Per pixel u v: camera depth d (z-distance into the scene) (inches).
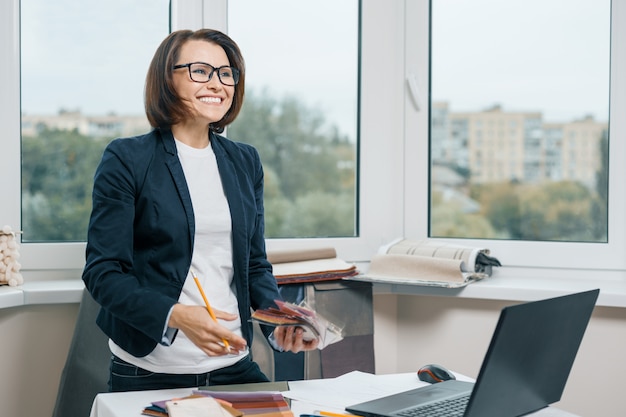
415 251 104.3
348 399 63.8
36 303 90.4
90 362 89.0
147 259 68.8
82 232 102.0
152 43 103.3
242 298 72.5
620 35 106.0
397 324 109.7
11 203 97.1
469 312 104.0
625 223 107.0
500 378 52.6
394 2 113.0
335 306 98.3
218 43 73.6
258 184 78.8
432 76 113.3
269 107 111.3
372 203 113.5
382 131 113.3
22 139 98.7
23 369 93.0
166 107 70.9
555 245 109.0
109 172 67.8
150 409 58.4
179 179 69.9
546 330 54.8
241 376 72.7
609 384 97.9
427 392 63.9
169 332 63.9
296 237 113.9
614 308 97.1
